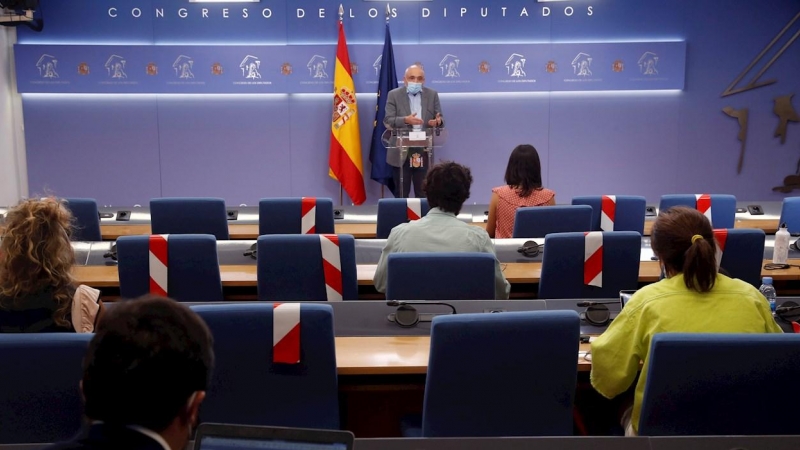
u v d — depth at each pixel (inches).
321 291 132.4
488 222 186.2
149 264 130.3
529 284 151.8
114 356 35.9
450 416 79.6
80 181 320.2
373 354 92.4
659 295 81.6
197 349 37.8
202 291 133.6
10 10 269.1
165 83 312.2
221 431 49.0
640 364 82.6
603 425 99.3
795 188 327.6
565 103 323.3
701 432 74.9
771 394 73.0
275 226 189.0
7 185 308.5
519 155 180.4
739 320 79.9
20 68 308.0
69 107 315.3
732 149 326.6
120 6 310.5
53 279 86.1
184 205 180.4
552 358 77.7
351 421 107.9
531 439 62.6
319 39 315.9
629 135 325.4
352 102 309.9
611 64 316.2
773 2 317.1
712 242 82.2
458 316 76.1
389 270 112.4
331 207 188.4
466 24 316.2
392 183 315.3
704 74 322.0
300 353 79.0
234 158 323.0
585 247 130.9
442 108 322.7
